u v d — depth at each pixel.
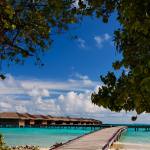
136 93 3.90
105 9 5.07
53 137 55.03
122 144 35.44
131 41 4.17
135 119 4.51
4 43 7.62
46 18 7.23
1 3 6.41
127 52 4.11
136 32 4.01
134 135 63.84
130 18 4.00
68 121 114.50
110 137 31.81
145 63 3.81
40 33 7.63
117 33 4.29
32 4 7.14
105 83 4.34
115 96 4.28
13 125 98.75
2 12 6.67
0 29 7.09
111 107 4.35
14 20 7.25
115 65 4.22
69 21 7.20
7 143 39.53
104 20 5.11
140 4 3.90
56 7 5.64
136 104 3.95
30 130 88.31
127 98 4.26
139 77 3.84
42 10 7.09
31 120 102.75
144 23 3.84
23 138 50.81
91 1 5.05
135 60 4.05
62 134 67.50
